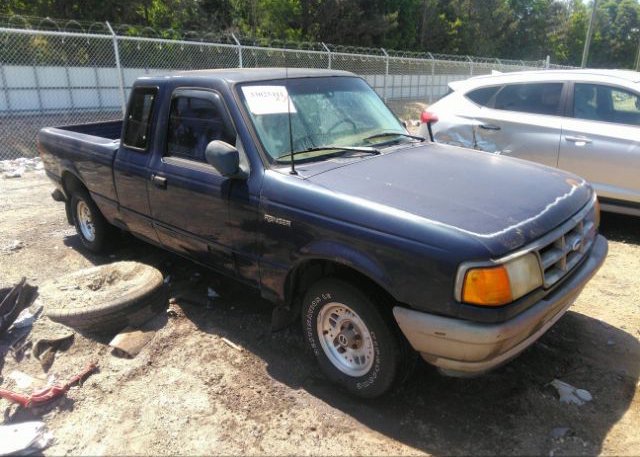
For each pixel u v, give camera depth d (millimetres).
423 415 3066
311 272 3412
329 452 2814
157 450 2875
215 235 3775
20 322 4133
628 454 2721
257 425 3029
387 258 2771
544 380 3342
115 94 18234
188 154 4000
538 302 2787
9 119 16109
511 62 24891
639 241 5828
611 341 3775
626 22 58219
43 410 3223
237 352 3746
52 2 20797
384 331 2922
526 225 2777
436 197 2977
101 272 4508
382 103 4562
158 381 3447
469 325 2570
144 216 4484
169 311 4289
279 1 25172
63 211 7293
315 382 3404
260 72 4008
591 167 5887
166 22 23078
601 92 5969
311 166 3443
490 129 6543
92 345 3895
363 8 29484
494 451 2779
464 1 37781
